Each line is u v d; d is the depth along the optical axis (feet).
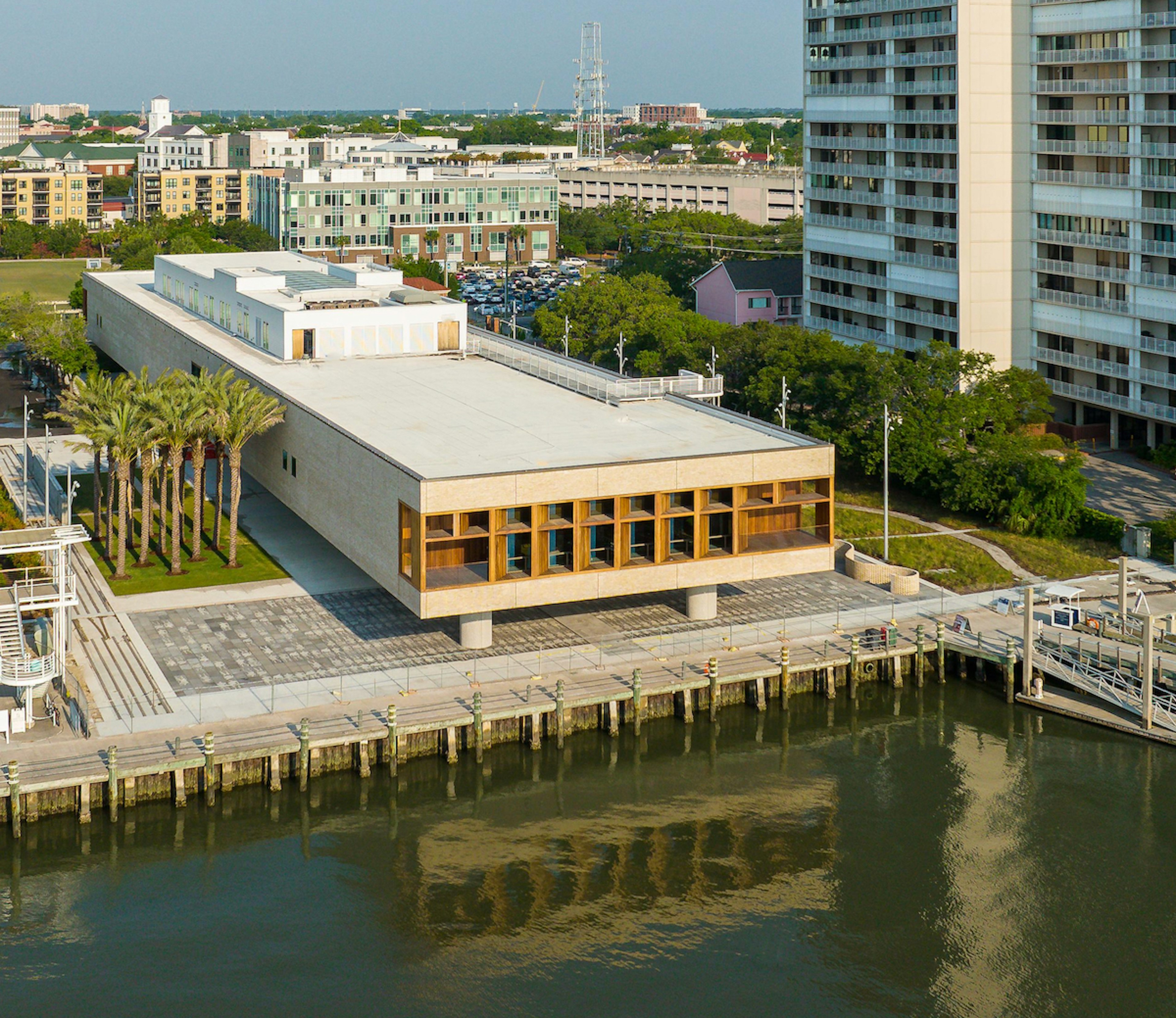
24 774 243.81
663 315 575.38
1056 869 238.07
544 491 284.61
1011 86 484.33
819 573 348.59
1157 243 436.76
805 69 570.05
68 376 559.38
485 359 417.69
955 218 492.95
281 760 258.98
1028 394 444.55
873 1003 205.57
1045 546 373.40
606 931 221.46
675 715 290.15
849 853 243.60
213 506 407.85
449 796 261.24
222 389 341.00
